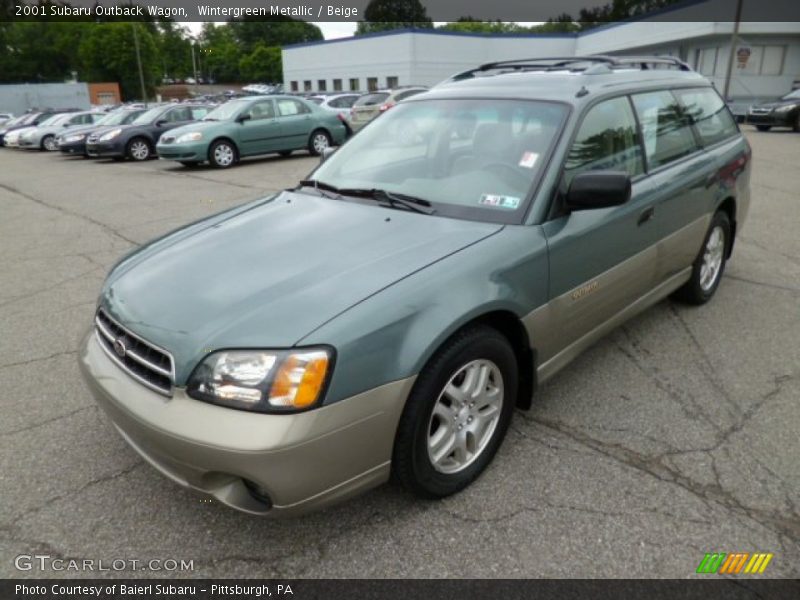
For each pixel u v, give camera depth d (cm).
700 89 450
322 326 213
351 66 4000
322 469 211
